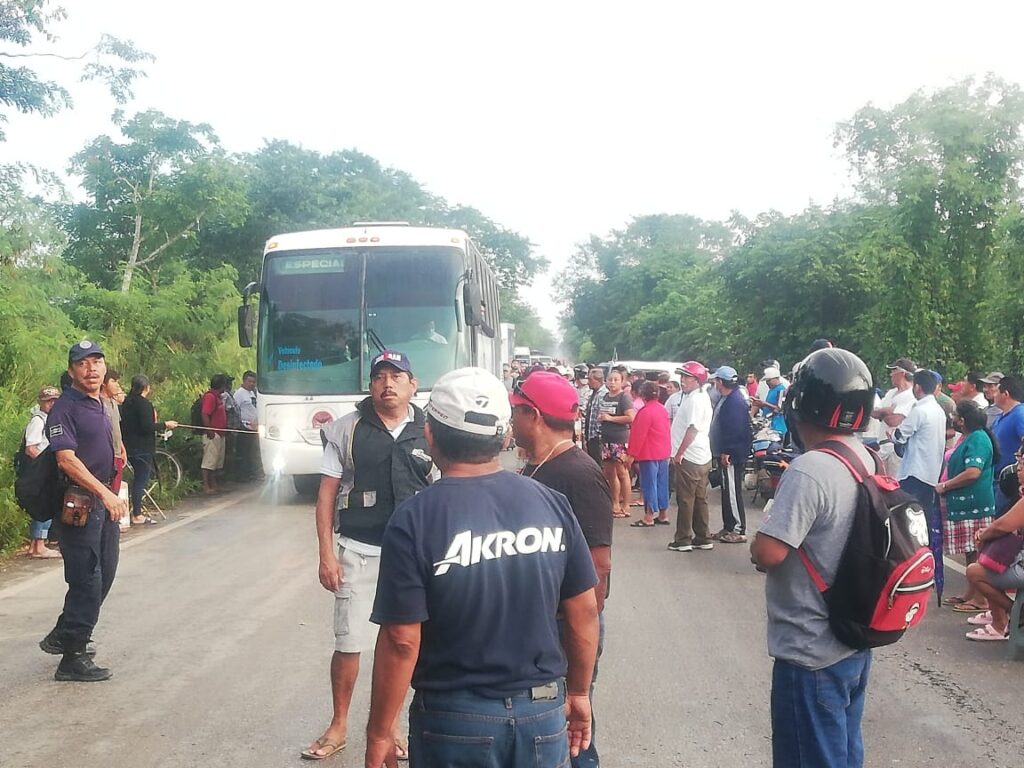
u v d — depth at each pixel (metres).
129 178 25.55
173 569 9.29
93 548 5.84
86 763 4.69
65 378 9.10
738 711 5.41
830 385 3.13
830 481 3.05
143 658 6.39
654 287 65.56
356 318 13.12
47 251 16.94
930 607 7.95
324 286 13.22
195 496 14.74
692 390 10.23
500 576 2.65
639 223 84.94
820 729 3.07
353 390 13.01
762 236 28.98
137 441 12.04
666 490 12.14
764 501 14.13
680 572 9.20
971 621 7.29
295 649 6.60
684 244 81.19
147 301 20.67
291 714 5.36
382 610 2.64
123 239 25.77
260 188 35.91
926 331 22.31
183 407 16.20
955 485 7.84
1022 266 19.61
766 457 13.72
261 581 8.73
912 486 7.83
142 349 20.39
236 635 6.94
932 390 7.91
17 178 16.55
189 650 6.57
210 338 21.81
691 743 4.95
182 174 25.00
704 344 38.72
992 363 21.52
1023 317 19.58
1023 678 6.06
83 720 5.26
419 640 2.65
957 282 22.52
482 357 15.91
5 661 6.32
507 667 2.64
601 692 5.72
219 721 5.25
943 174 22.38
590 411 13.51
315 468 13.09
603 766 4.66
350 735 5.04
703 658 6.40
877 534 3.01
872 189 26.50
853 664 3.11
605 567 3.78
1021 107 22.36
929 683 5.95
